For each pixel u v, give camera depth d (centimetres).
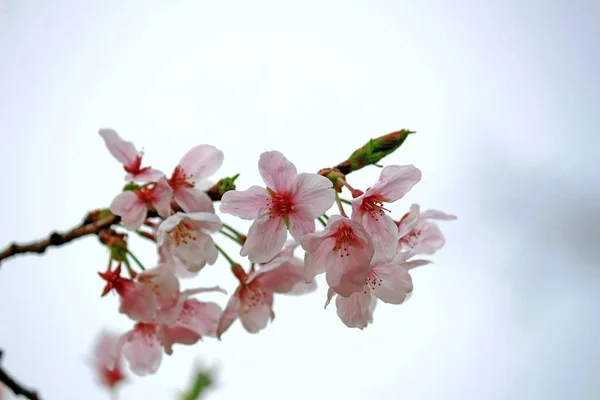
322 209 48
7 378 51
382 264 50
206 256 50
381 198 49
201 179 51
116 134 50
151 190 50
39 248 51
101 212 51
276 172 49
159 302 51
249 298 53
